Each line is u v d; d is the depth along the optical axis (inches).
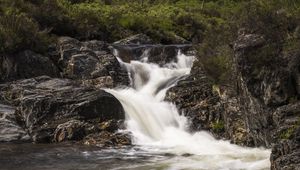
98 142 634.8
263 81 541.6
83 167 494.9
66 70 923.4
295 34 535.5
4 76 875.4
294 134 418.0
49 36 1018.1
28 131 672.4
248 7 634.2
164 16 1846.7
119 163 514.9
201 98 735.7
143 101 801.6
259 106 556.4
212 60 719.1
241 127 637.3
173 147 621.6
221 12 2133.4
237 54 561.9
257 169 480.1
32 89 753.0
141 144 643.5
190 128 711.1
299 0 601.6
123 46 1101.1
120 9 1881.2
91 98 693.3
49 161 523.8
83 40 1191.6
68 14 1217.4
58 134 653.3
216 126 688.4
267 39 550.9
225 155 561.3
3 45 879.7
